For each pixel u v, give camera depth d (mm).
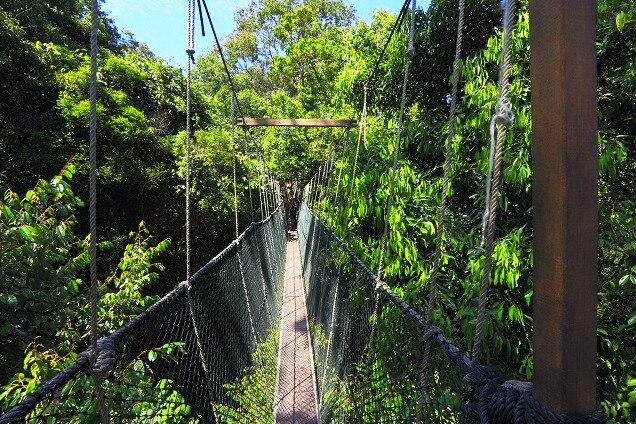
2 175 6949
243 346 3246
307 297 6555
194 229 10055
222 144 10883
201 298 2264
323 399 3221
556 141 556
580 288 555
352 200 3580
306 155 12562
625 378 1835
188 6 1951
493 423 670
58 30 11078
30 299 2609
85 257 2982
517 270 2039
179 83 12156
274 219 8180
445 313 2500
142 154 9523
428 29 3084
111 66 10062
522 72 2346
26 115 7969
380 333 1774
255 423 2883
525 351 2246
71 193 2982
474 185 2871
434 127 3051
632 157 2299
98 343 1139
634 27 1924
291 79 20922
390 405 1468
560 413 556
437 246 1014
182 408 1922
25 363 2260
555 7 555
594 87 560
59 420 1454
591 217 558
